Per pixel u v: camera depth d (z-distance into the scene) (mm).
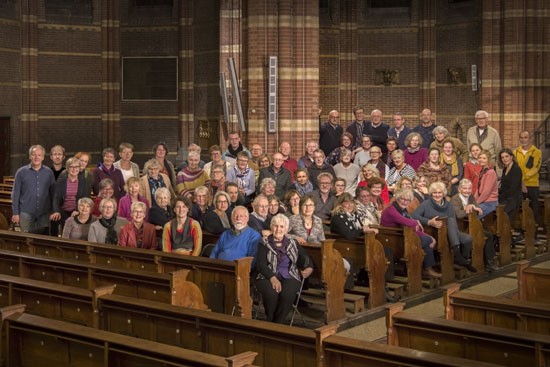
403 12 33375
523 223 16531
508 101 29641
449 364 6715
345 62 33969
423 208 14406
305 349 7914
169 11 33188
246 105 23016
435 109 33000
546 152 29484
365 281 13242
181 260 11195
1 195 20391
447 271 14195
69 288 9688
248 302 10625
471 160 17156
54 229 14953
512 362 7832
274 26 22688
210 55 30719
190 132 33219
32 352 8438
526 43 29453
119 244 12492
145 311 9031
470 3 31484
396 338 8492
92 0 32875
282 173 16453
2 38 30281
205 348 8664
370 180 14508
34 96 31531
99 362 7891
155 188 15055
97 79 33156
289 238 11383
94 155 33250
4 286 10281
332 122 20719
